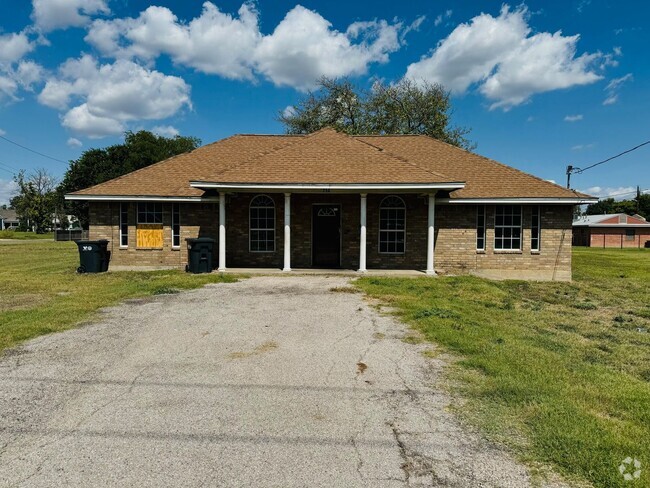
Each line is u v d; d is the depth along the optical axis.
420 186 13.30
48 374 4.89
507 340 6.34
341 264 15.68
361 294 10.22
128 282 12.12
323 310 8.41
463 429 3.62
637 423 3.73
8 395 4.30
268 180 13.67
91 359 5.41
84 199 15.13
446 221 15.32
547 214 15.19
